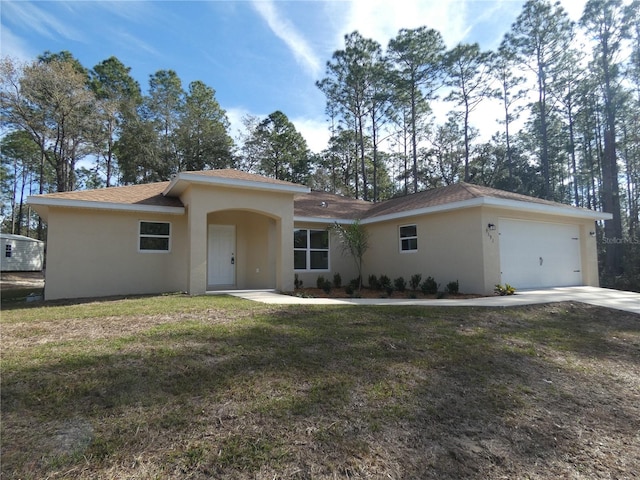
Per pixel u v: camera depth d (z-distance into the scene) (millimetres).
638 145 25766
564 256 13141
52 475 2199
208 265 13055
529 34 24859
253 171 36438
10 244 26594
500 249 11258
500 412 3406
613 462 2783
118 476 2227
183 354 4188
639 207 31281
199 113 35656
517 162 28891
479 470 2557
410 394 3592
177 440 2613
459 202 11062
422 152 33844
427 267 12547
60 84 23328
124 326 5523
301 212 14930
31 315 6523
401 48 26328
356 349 4719
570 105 26547
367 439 2805
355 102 29547
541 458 2768
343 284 15328
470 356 4727
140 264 11320
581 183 33500
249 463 2430
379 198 36969
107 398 3117
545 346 5387
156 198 11938
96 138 27312
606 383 4285
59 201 10055
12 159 37938
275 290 11586
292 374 3826
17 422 2713
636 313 7562
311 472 2395
